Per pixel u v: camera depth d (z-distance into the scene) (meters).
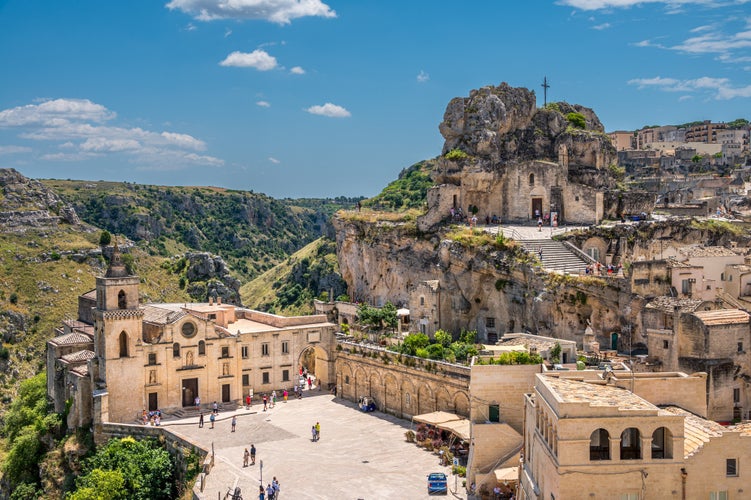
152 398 126.69
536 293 118.19
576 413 61.34
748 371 96.31
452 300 130.88
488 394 89.38
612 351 104.50
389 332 135.62
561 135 161.25
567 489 61.22
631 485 61.56
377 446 106.81
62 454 122.06
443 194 145.00
